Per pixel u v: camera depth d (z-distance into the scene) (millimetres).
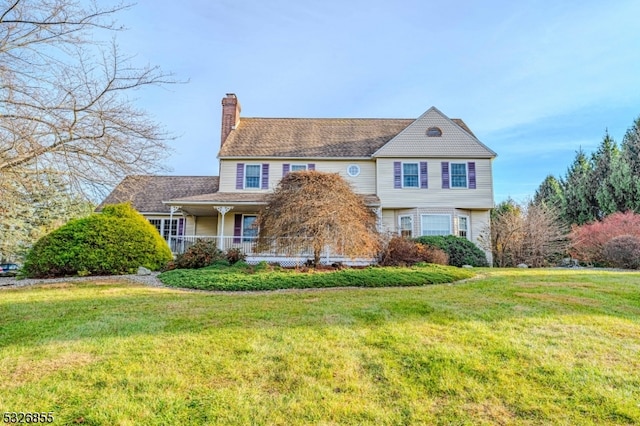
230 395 3156
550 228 17531
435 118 18109
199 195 18344
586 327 4871
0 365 3750
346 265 12594
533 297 6809
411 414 2879
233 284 8820
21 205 8531
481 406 2990
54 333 4812
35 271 11203
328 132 20047
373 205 15547
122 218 12469
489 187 17422
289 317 5570
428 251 13156
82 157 6820
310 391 3236
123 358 3930
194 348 4227
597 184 24203
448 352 4023
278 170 18016
